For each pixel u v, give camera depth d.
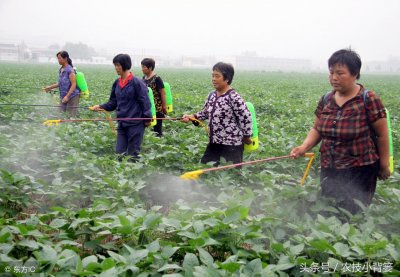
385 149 4.66
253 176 6.24
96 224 4.05
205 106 6.61
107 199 5.00
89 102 14.59
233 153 6.34
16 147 7.05
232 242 3.92
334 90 4.69
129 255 3.47
